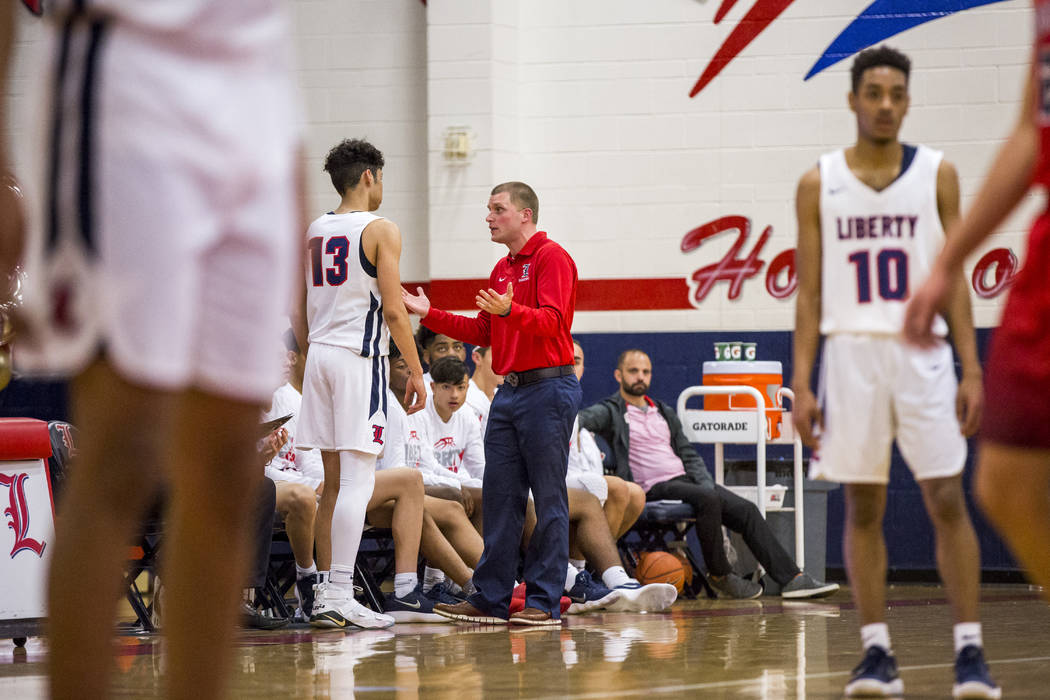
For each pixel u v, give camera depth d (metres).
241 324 4.18
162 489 13.71
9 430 13.18
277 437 15.47
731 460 23.62
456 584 18.33
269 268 4.24
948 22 25.70
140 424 3.96
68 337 3.86
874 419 9.21
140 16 3.95
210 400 4.27
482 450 19.84
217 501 4.43
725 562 21.27
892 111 9.25
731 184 26.27
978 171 25.66
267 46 4.29
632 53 26.52
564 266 15.12
